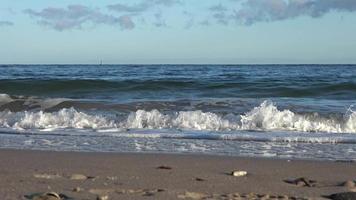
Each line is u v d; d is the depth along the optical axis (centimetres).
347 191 543
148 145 949
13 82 2275
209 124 1193
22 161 747
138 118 1234
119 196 489
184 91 2216
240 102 1544
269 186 574
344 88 2153
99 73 4909
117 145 948
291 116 1223
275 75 4225
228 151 883
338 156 833
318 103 1605
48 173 638
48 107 1552
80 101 1603
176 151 880
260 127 1176
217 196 504
